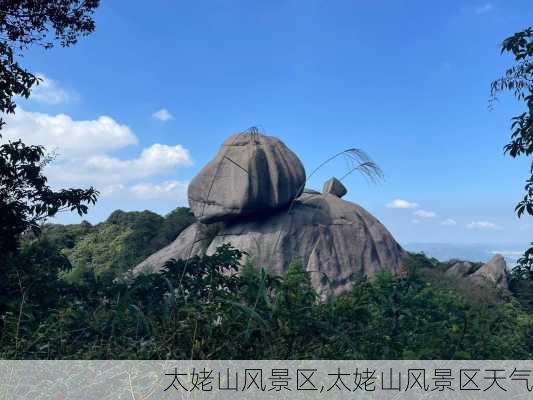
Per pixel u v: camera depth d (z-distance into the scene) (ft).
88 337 12.91
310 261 88.07
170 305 11.96
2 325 14.28
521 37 21.47
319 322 12.26
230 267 22.13
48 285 19.40
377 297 16.22
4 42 26.66
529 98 21.48
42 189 26.55
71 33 29.48
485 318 15.47
